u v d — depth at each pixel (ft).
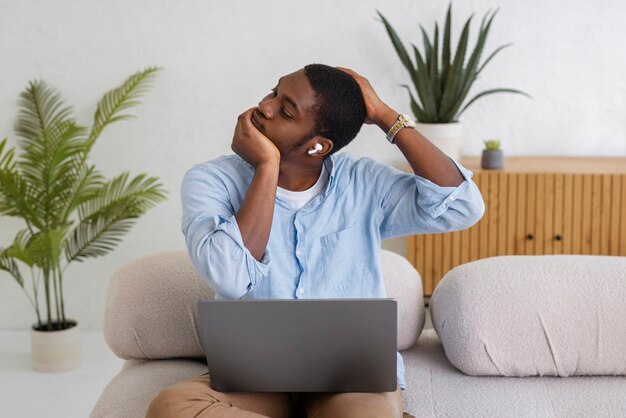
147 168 14.12
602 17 13.39
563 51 13.53
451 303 7.64
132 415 6.89
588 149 13.82
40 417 11.41
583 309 7.41
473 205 7.04
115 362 13.33
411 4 13.51
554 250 12.56
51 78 13.91
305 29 13.69
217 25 13.74
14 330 14.57
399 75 13.71
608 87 13.58
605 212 12.37
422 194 6.94
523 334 7.42
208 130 14.02
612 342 7.38
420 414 7.02
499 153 12.67
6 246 14.17
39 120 13.88
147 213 14.25
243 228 6.44
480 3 13.44
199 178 6.91
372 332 6.09
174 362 7.91
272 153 6.54
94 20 13.76
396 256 8.57
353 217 7.06
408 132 6.89
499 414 6.97
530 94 13.70
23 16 13.75
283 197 6.97
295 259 6.91
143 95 13.92
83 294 14.49
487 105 13.78
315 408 6.41
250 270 6.46
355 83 6.79
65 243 13.16
